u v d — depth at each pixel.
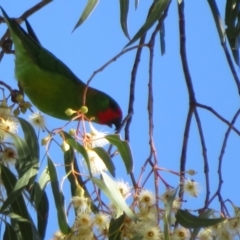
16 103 6.25
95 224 4.72
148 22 5.58
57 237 4.93
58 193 4.97
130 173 5.31
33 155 5.14
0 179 5.18
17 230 5.31
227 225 5.02
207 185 5.91
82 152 5.00
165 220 4.74
